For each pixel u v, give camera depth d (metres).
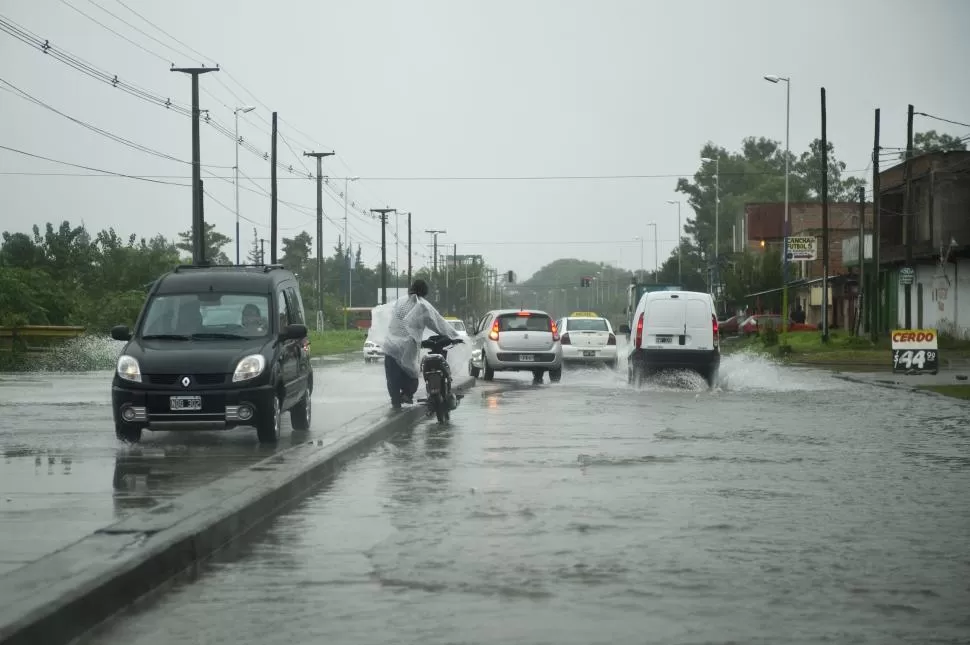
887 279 107.44
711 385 46.62
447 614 11.01
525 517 16.42
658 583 12.31
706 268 184.75
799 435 27.84
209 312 26.62
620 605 11.34
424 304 31.53
